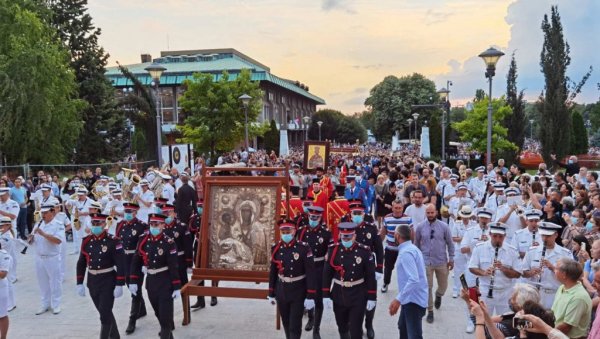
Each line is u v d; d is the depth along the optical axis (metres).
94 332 8.90
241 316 9.62
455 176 15.38
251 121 34.84
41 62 29.39
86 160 38.06
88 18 39.31
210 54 73.12
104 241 8.23
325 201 11.88
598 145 56.78
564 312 5.62
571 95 28.11
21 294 11.26
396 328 8.84
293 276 7.62
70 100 34.09
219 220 9.50
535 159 35.91
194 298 10.77
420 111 81.25
